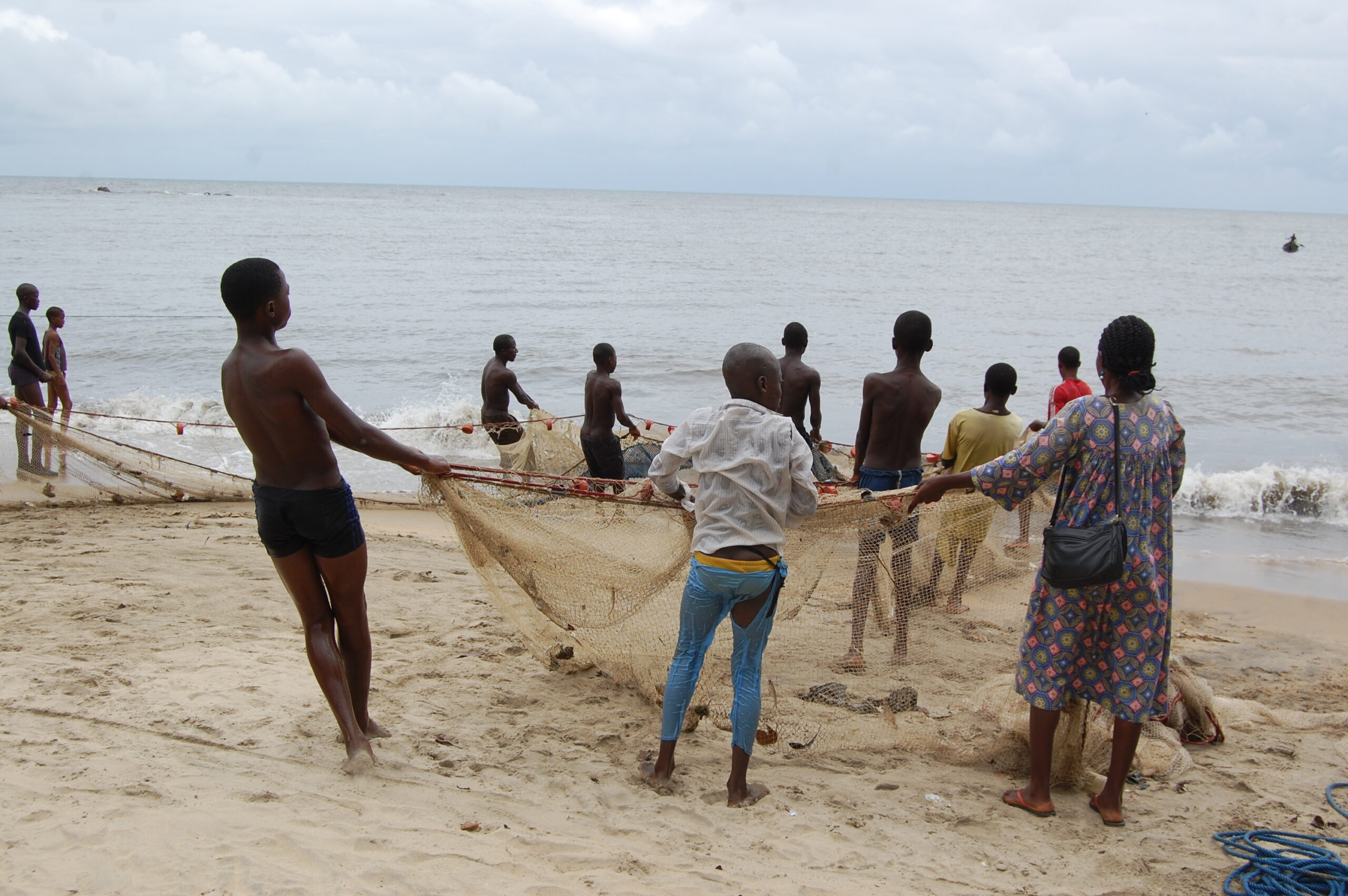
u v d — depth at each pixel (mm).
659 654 5016
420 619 6418
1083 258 60969
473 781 4145
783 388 7484
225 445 13492
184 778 3986
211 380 18875
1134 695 3945
